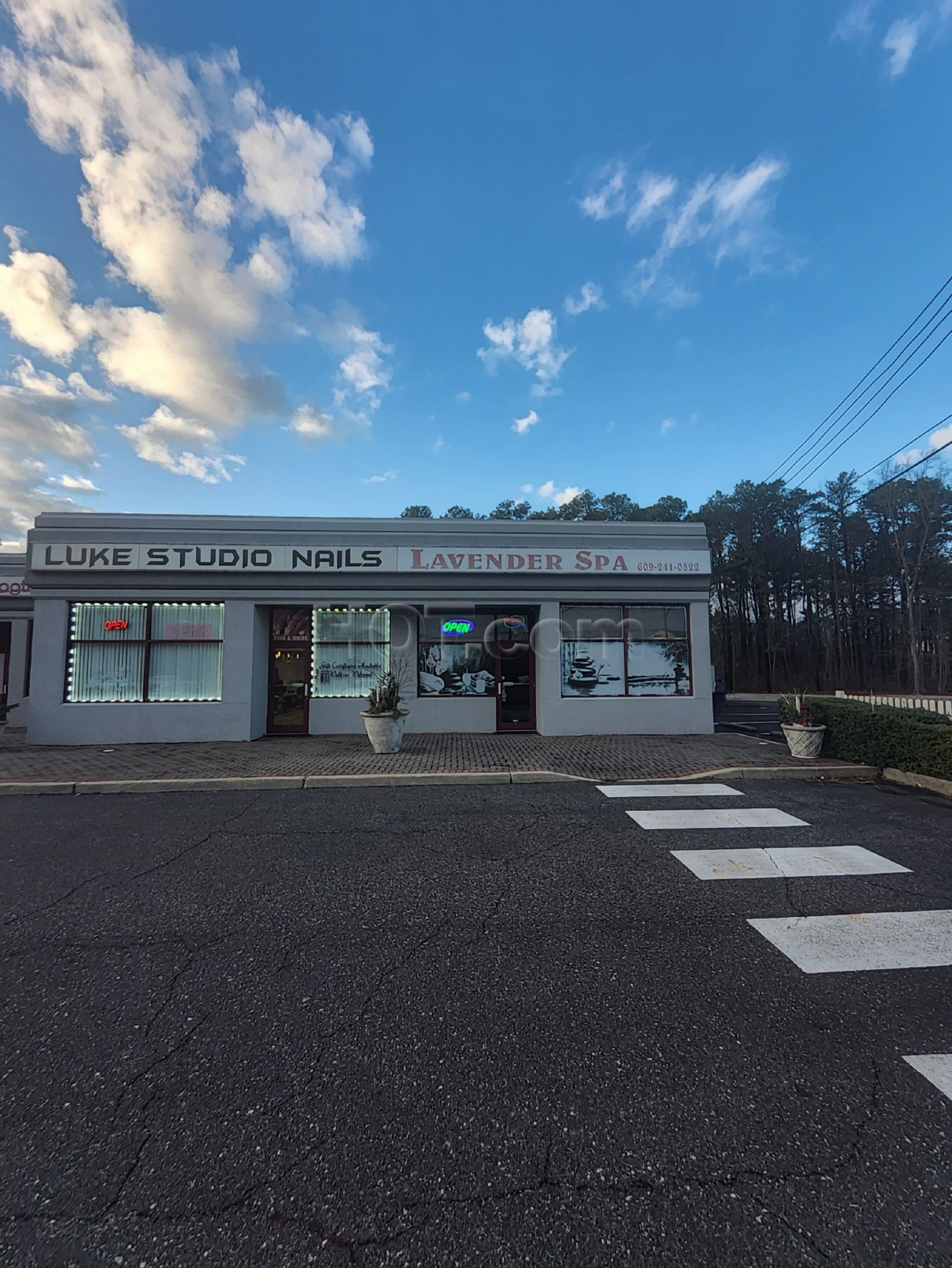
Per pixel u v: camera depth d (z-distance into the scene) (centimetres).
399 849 545
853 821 633
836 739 938
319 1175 197
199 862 512
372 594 1245
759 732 1446
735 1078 247
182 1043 270
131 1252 171
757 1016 293
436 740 1158
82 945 365
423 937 375
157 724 1183
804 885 461
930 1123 222
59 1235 176
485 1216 183
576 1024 284
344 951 357
